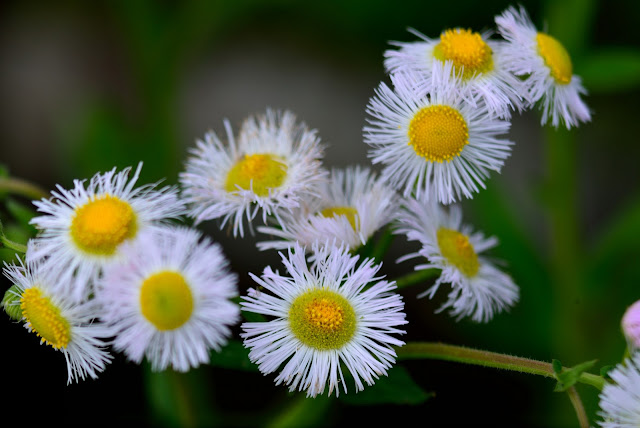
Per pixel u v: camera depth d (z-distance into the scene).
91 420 0.36
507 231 0.36
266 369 0.28
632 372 0.28
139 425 0.36
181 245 0.27
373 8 0.40
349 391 0.30
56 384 0.36
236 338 0.34
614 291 0.37
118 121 0.38
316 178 0.30
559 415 0.36
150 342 0.27
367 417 0.36
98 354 0.28
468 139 0.30
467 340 0.37
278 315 0.28
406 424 0.36
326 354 0.28
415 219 0.30
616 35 0.41
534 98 0.30
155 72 0.38
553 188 0.36
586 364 0.28
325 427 0.34
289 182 0.30
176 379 0.33
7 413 0.36
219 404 0.36
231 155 0.30
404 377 0.30
